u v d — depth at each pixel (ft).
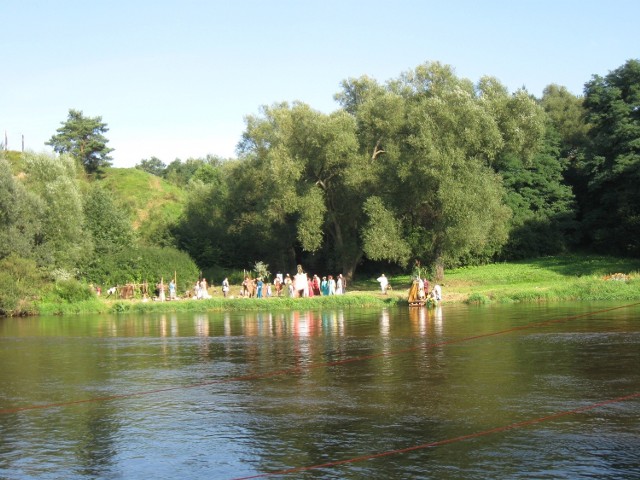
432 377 54.70
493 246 220.64
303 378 55.98
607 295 129.08
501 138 162.40
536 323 91.04
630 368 56.49
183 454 36.27
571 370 56.08
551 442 36.52
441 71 184.65
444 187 156.56
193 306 143.54
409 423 40.88
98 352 76.13
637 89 216.95
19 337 94.84
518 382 51.67
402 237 169.68
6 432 41.24
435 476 31.83
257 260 231.71
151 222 247.09
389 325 95.40
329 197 187.21
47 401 49.67
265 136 196.75
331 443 37.37
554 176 239.50
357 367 60.49
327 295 157.07
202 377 57.77
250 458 35.29
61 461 35.58
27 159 195.21
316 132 172.04
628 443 36.11
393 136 177.58
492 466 32.96
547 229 230.68
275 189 177.68
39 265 166.81
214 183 280.10
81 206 184.24
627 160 208.95
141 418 43.98
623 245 221.46
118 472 33.78
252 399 48.52
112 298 174.60
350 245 190.80
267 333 90.63
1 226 160.04
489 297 134.31
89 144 391.86
